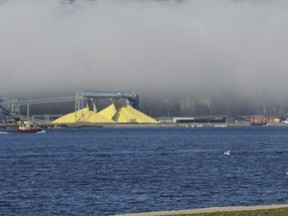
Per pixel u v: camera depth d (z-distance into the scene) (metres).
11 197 161.62
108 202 152.62
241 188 177.00
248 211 99.81
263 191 170.50
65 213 138.75
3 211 141.38
